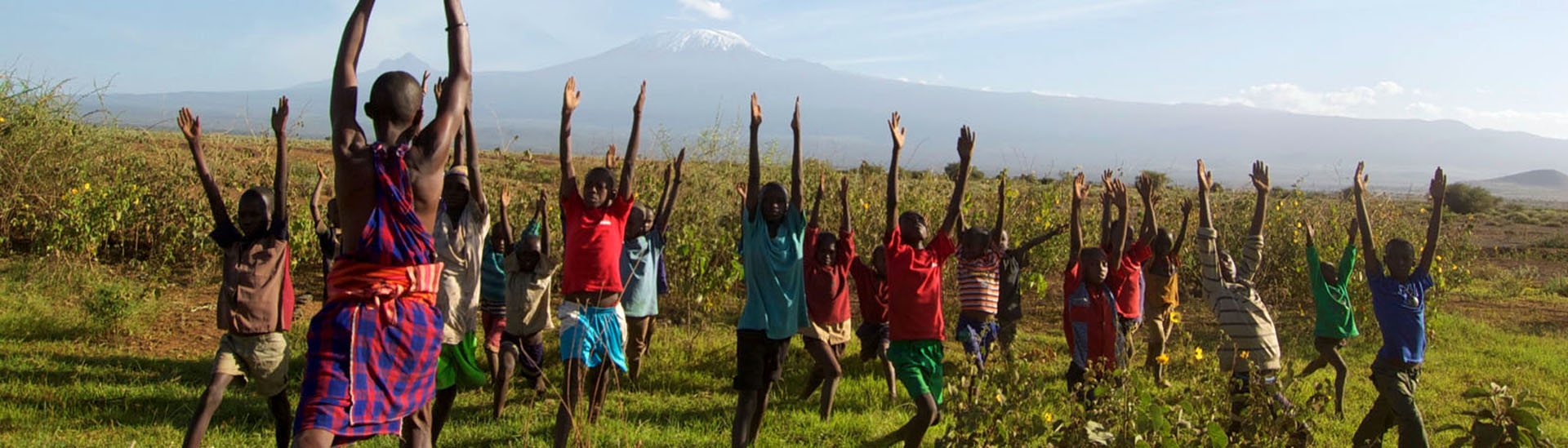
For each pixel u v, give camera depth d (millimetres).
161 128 18844
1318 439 7852
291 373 8734
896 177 6801
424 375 3711
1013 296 9352
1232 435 6027
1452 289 14180
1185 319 13258
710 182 13461
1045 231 13977
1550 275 23094
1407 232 14367
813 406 8398
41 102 13820
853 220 13336
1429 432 8227
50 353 8719
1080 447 5387
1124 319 8781
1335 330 8523
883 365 8719
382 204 3527
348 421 3459
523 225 12961
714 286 11430
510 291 7965
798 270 6941
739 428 6660
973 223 13305
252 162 16453
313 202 6871
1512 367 11047
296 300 11508
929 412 6484
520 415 7730
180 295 11531
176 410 7312
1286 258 14109
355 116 3629
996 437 5543
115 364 8539
